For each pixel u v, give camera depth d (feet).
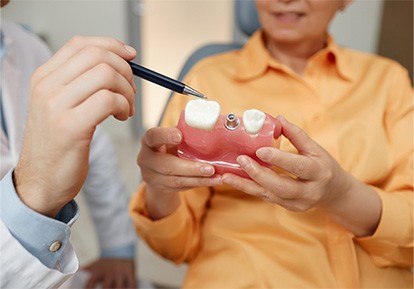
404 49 5.83
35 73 1.35
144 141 1.75
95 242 5.36
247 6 3.17
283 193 1.58
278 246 2.21
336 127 2.30
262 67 2.49
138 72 1.48
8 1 1.97
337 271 2.17
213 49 3.07
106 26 7.66
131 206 2.21
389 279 2.25
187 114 1.56
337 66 2.52
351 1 2.59
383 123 2.48
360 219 2.02
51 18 7.78
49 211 1.44
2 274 1.41
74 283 2.99
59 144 1.27
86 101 1.24
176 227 2.19
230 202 2.33
